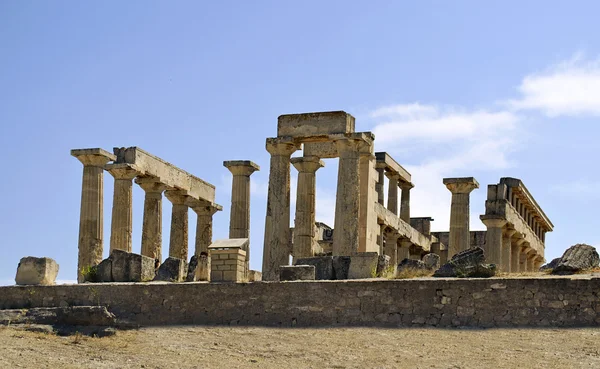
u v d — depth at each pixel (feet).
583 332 96.32
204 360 92.89
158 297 115.24
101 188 161.58
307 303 109.40
